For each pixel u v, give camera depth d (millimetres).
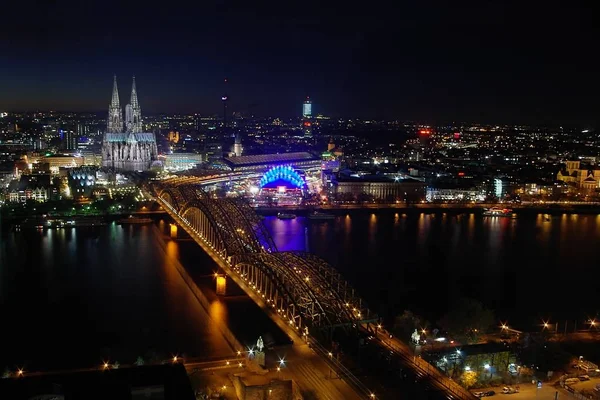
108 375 95125
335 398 196125
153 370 95938
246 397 187125
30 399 90188
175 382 92125
